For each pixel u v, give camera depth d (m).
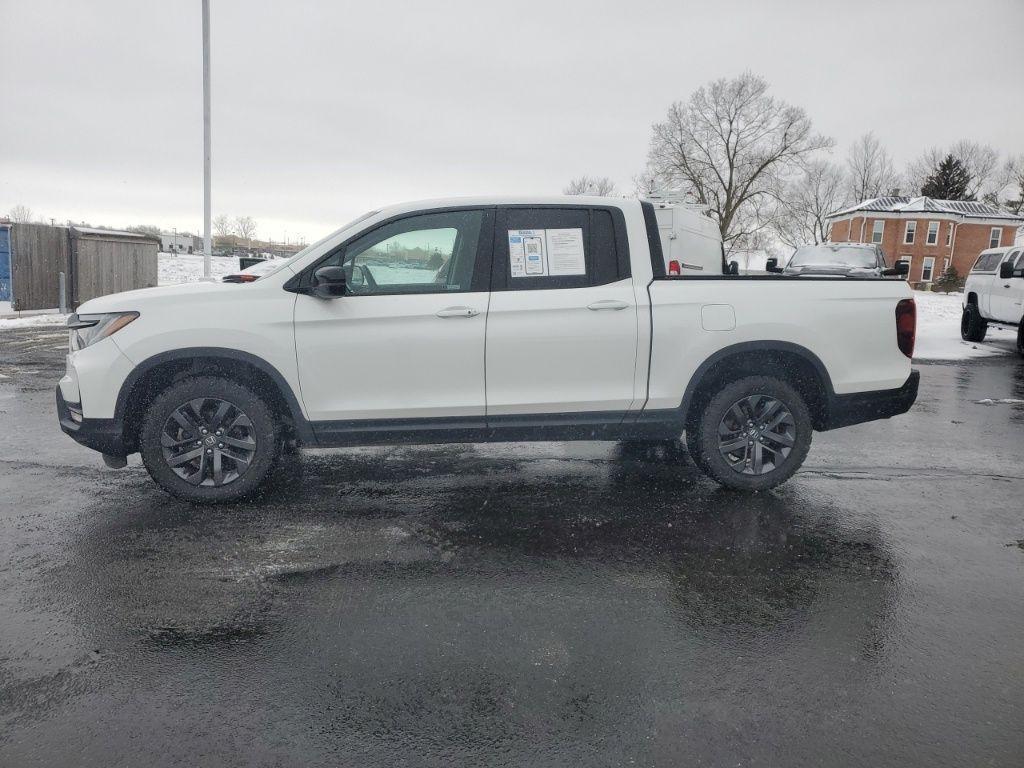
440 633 2.99
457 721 2.41
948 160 74.00
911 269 58.22
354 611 3.18
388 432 4.52
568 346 4.52
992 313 14.97
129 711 2.45
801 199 75.00
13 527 4.13
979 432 7.04
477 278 4.52
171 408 4.38
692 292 4.62
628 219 4.66
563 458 5.75
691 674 2.71
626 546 3.95
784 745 2.31
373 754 2.25
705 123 56.25
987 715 2.47
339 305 4.40
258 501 4.62
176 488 4.46
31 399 8.02
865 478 5.34
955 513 4.57
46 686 2.59
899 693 2.60
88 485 4.93
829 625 3.10
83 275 19.27
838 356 4.73
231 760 2.22
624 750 2.28
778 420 4.79
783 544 4.01
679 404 4.66
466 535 4.09
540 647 2.89
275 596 3.31
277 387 4.58
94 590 3.36
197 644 2.89
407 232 4.52
